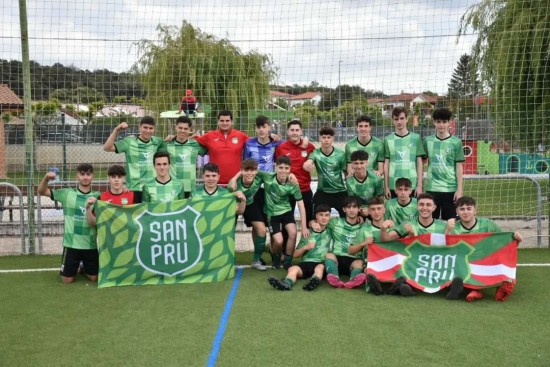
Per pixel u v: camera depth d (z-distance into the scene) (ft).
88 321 14.43
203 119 32.45
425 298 16.58
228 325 13.96
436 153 20.77
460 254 17.26
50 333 13.50
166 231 18.72
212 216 19.04
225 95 37.11
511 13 34.86
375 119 28.66
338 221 19.38
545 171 32.37
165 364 11.46
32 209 24.36
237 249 25.25
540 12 32.12
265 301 16.20
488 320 14.33
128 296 16.97
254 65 38.09
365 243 18.15
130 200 19.60
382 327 13.74
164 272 18.66
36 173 27.81
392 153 21.02
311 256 19.07
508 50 31.53
